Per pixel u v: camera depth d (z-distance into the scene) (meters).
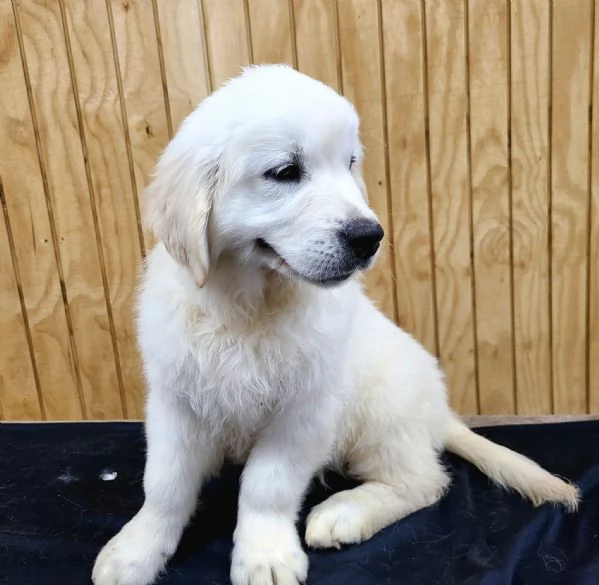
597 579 0.40
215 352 0.39
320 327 0.40
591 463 0.52
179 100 0.57
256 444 0.43
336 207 0.36
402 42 0.55
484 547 0.43
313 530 0.43
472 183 0.58
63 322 0.62
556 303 0.60
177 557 0.43
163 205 0.38
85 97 0.56
